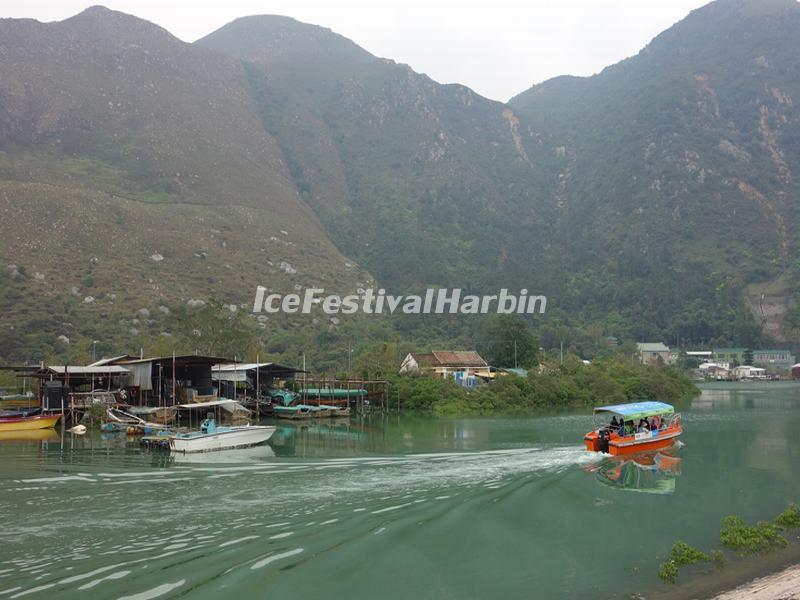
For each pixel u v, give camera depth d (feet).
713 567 78.18
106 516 91.86
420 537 85.46
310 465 129.08
